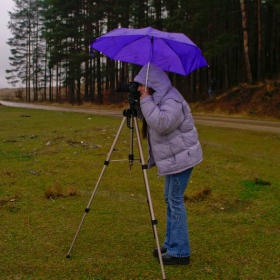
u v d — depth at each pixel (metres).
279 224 4.75
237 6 32.22
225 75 31.45
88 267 3.51
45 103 53.16
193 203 5.57
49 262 3.60
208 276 3.41
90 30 41.16
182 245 3.57
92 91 45.97
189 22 27.62
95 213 5.03
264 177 7.21
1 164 8.02
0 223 4.60
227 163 8.52
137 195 5.95
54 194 5.75
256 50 30.73
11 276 3.32
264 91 23.77
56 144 10.62
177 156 3.40
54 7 43.94
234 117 22.59
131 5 34.88
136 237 4.24
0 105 31.55
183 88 34.53
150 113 3.30
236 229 4.56
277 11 24.03
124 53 3.65
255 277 3.40
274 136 12.85
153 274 3.41
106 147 10.15
